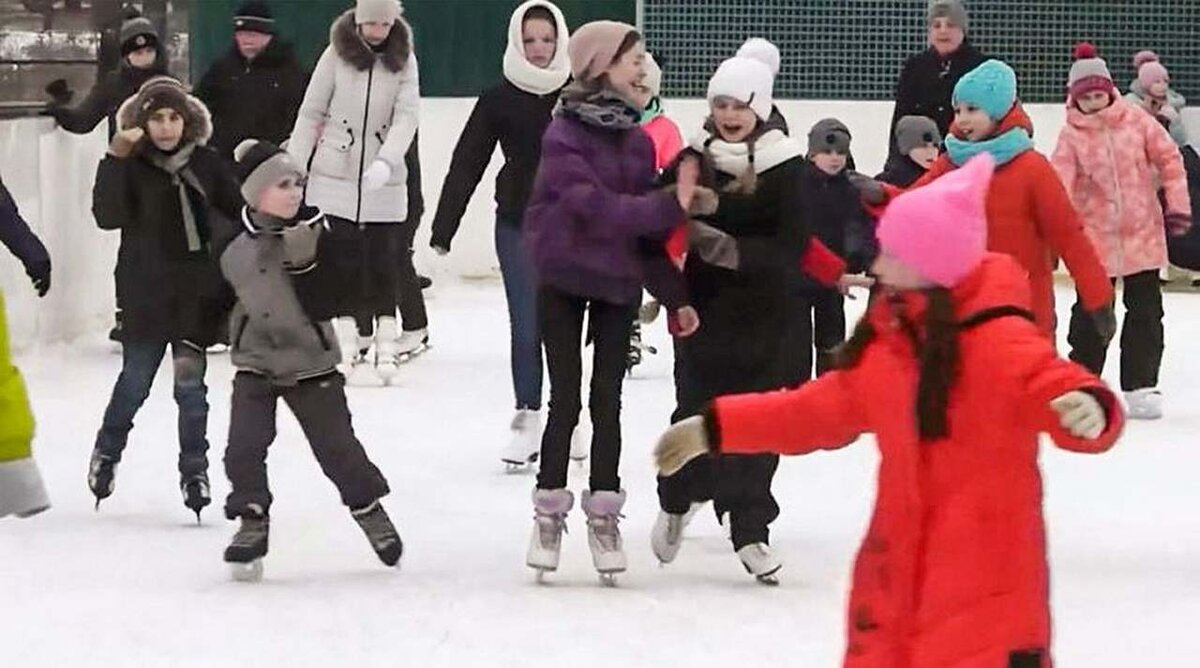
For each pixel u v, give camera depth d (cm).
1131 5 2266
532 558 917
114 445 1062
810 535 1030
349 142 1454
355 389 1527
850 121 2239
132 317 1043
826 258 912
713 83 906
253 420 920
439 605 879
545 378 1545
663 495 936
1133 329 1437
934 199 570
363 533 1012
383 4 1436
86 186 1770
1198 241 1745
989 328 562
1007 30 2262
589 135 891
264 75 1650
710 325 910
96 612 864
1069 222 1016
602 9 2212
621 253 896
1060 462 1252
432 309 2038
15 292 1612
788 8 2230
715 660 792
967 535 554
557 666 783
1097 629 847
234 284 912
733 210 905
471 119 1159
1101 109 1434
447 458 1239
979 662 546
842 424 595
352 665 784
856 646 570
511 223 1162
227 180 1026
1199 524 1067
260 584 916
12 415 649
